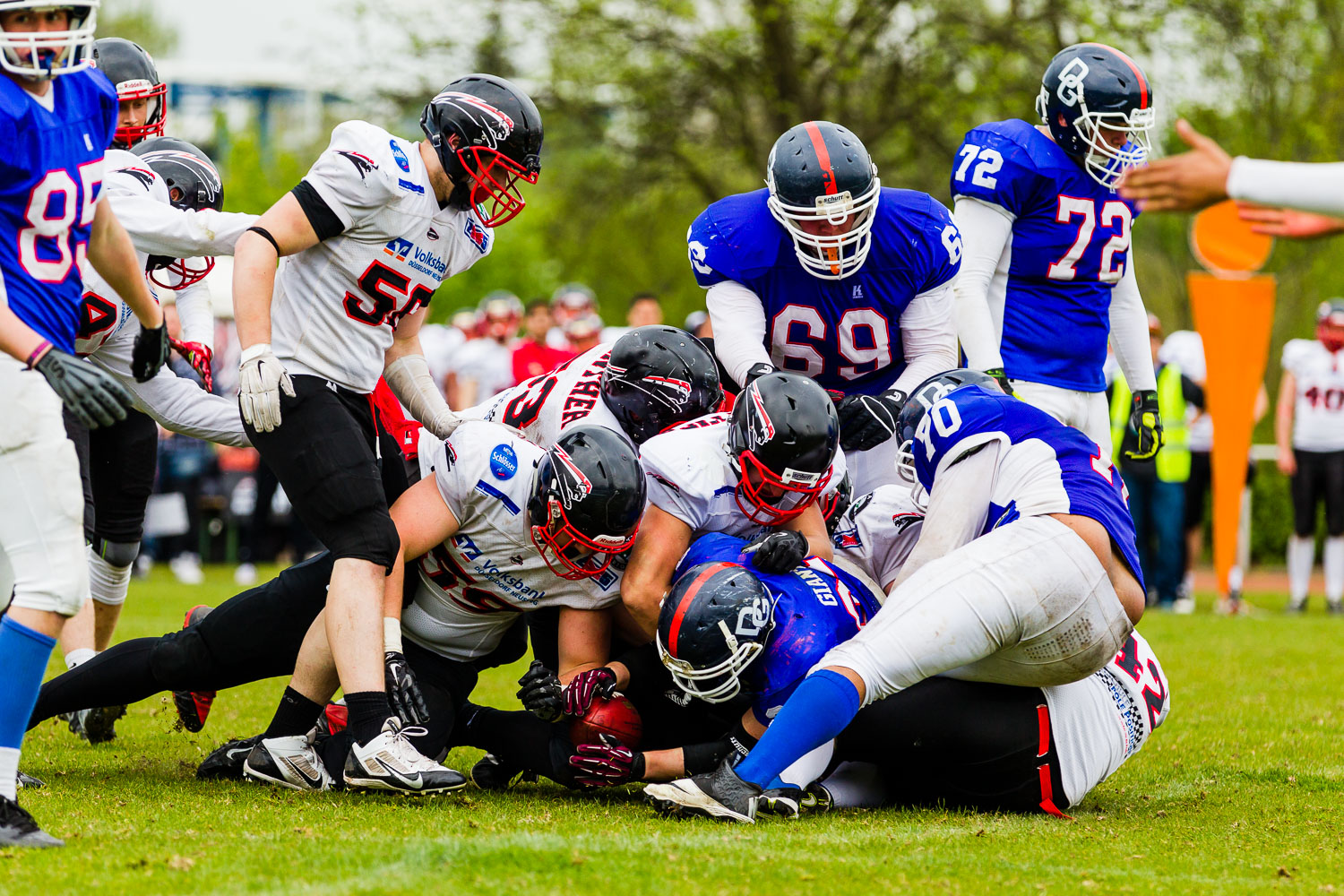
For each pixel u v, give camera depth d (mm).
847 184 15820
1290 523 58875
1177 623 34781
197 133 101125
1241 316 35469
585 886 9828
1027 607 12406
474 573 13891
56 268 11453
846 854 11172
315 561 14203
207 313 17625
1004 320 20062
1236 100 58375
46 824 11523
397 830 11523
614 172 66625
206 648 14000
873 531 15156
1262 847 12070
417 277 14227
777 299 17391
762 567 13305
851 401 16734
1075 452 13570
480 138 13758
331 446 13445
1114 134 19141
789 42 58219
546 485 12977
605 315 81812
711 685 12742
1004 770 13125
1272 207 10281
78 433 16141
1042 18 57625
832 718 12312
